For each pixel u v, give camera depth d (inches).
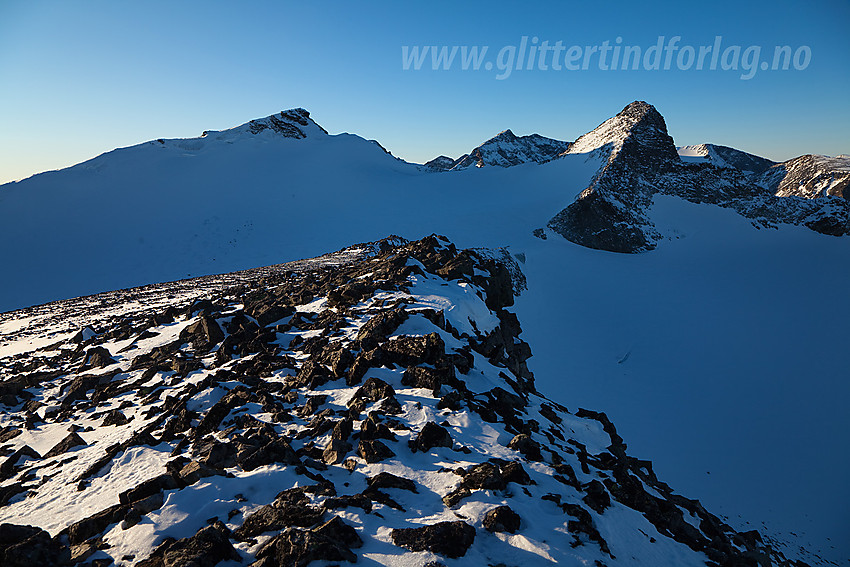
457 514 320.5
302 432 433.4
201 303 994.7
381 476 354.0
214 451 387.9
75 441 511.2
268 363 620.4
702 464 1227.2
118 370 756.6
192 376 651.5
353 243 3287.4
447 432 419.8
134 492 335.6
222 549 275.9
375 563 271.3
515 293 2247.8
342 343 624.4
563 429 596.1
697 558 388.5
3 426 622.8
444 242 1178.0
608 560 307.4
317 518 305.6
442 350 573.3
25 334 1213.1
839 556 930.1
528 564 281.6
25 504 382.6
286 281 1207.6
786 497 1109.1
